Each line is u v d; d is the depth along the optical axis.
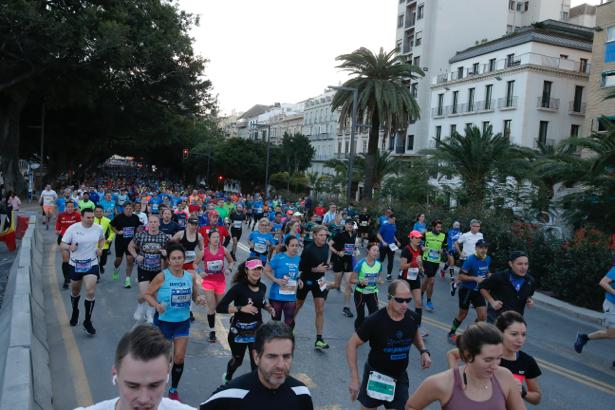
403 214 23.30
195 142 85.19
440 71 55.78
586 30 46.69
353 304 11.96
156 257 9.00
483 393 3.32
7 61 32.41
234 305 6.02
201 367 7.24
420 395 3.45
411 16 60.25
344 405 6.20
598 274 12.73
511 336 4.25
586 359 8.95
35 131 48.09
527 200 22.55
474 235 13.31
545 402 6.74
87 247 8.58
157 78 39.50
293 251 7.75
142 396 2.26
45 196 22.59
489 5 57.00
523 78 42.12
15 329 6.23
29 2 27.92
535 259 15.34
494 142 24.23
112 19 33.00
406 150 57.66
